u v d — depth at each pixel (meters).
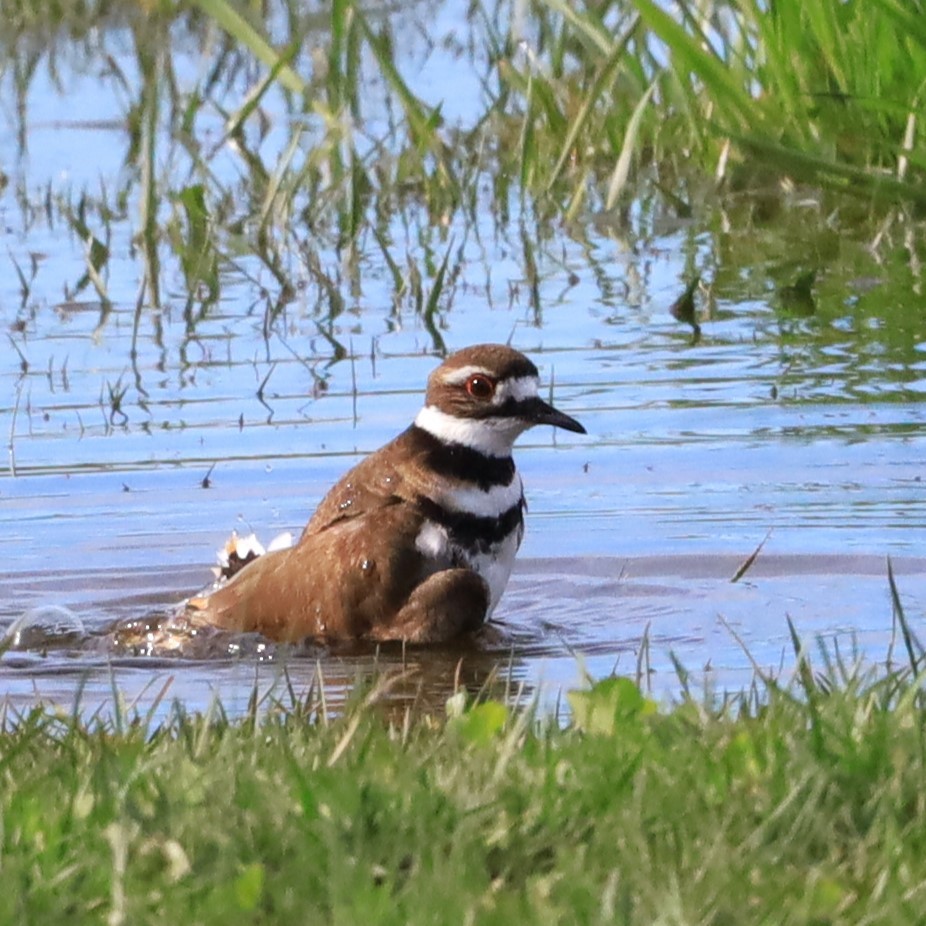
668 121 20.62
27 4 26.02
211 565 12.12
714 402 14.30
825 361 15.13
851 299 16.75
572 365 15.21
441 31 25.23
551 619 11.25
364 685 9.48
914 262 17.83
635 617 11.21
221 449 13.77
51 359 15.66
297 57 24.05
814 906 6.05
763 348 15.50
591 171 20.58
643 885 6.18
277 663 10.45
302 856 6.48
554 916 5.96
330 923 6.07
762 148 18.75
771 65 19.50
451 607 10.80
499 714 7.82
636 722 7.77
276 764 7.39
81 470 13.46
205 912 6.08
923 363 14.98
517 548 11.43
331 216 19.55
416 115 19.44
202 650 10.96
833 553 11.89
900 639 10.45
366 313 16.75
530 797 6.96
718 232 19.05
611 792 6.95
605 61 18.77
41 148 22.05
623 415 14.16
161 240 19.11
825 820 6.71
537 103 20.81
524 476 13.25
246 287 17.80
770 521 12.38
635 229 19.27
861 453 13.30
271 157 21.19
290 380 15.09
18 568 12.07
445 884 6.19
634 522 12.53
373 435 13.91
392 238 19.16
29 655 10.91
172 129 20.72
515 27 20.83
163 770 7.36
